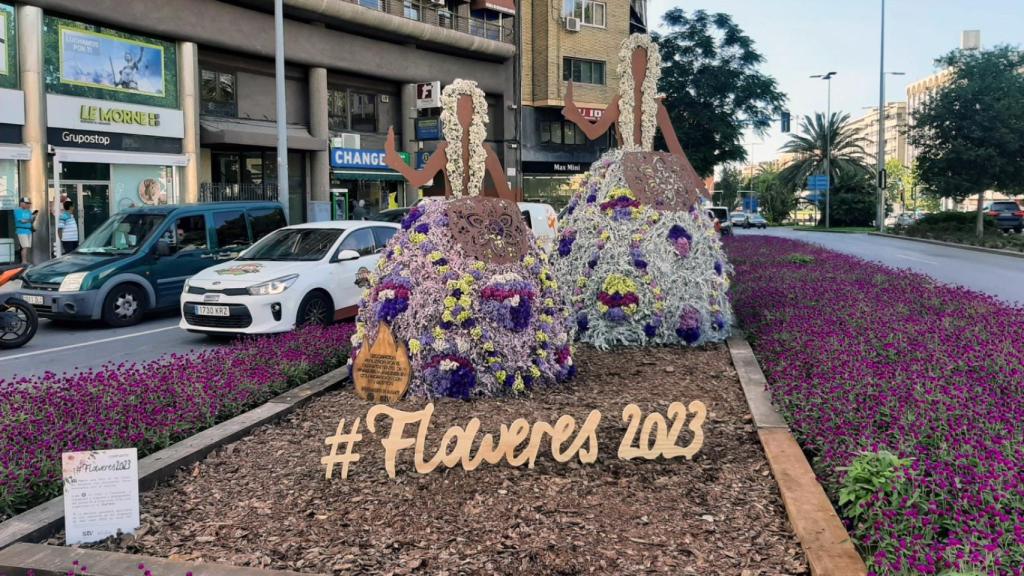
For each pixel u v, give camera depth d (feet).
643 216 28.53
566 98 28.81
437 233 22.07
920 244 114.62
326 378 24.29
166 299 42.75
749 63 151.02
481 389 21.53
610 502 14.46
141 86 76.13
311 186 100.58
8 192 64.54
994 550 10.36
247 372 23.41
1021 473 13.04
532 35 138.10
